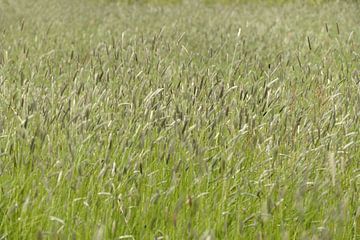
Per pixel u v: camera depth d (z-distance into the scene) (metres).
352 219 4.73
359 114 6.23
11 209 4.44
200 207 4.66
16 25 16.03
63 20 17.89
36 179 5.00
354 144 5.90
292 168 5.19
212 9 22.52
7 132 5.73
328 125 5.92
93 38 14.08
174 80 7.95
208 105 6.40
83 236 4.40
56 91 7.27
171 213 4.66
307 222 4.78
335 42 11.70
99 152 5.43
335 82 7.64
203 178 5.06
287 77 8.29
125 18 18.91
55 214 4.59
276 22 16.03
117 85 7.36
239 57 9.84
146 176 5.16
